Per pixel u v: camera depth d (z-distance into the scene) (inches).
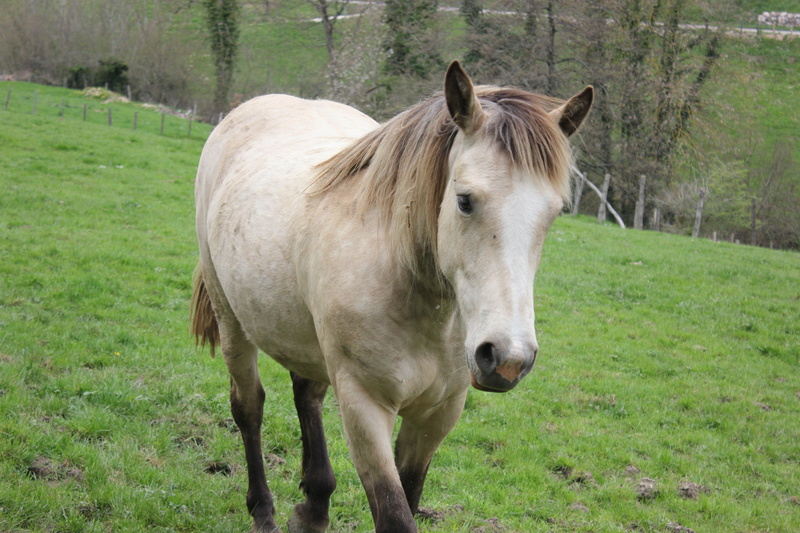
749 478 231.8
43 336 251.8
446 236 95.3
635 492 207.2
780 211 1219.9
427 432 121.9
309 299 118.2
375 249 107.7
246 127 168.4
